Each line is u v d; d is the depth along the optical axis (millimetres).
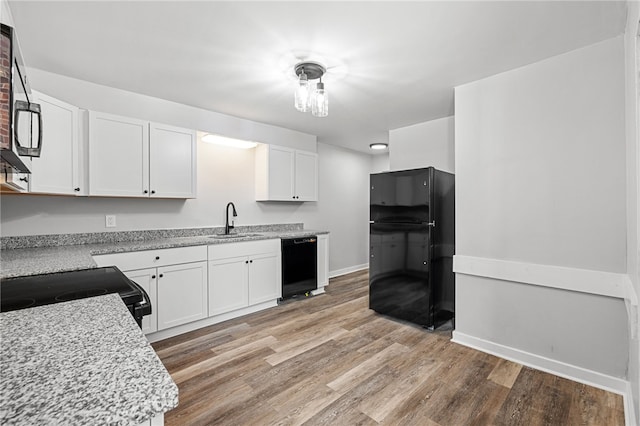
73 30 1847
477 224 2518
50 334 767
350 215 5656
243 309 3289
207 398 1853
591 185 1999
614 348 1922
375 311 3383
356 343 2609
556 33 1860
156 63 2270
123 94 2771
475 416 1699
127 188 2656
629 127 1737
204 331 2848
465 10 1644
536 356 2219
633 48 1484
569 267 2082
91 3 1596
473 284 2551
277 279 3557
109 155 2559
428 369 2189
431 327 2857
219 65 2301
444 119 3588
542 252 2199
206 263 2928
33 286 1371
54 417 452
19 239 2373
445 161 3572
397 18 1718
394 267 3115
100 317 894
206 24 1787
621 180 1891
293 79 2543
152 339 2627
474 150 2541
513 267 2311
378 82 2584
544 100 2186
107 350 680
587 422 1646
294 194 4129
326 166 5172
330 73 2414
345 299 3883
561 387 1965
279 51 2090
